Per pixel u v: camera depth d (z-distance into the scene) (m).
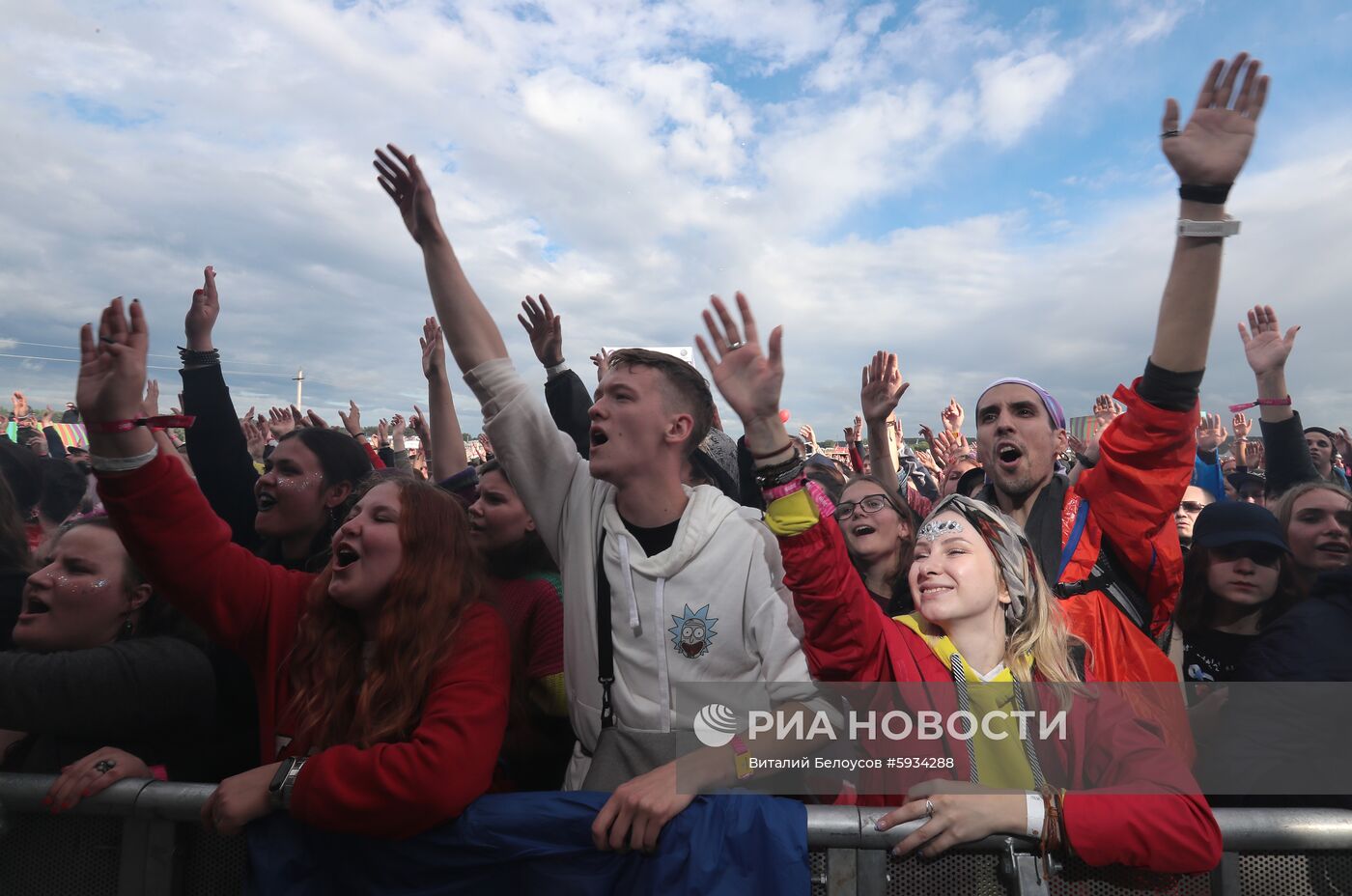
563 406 2.71
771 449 1.41
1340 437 5.43
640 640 1.46
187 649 1.70
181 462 1.50
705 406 1.61
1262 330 3.07
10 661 1.51
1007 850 1.26
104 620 1.68
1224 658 2.06
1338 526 2.00
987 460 2.23
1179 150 1.72
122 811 1.41
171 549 1.45
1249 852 1.29
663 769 1.34
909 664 1.46
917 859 1.30
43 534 3.33
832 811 1.31
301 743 1.45
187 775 1.74
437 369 3.09
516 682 1.66
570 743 1.77
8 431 6.44
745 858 1.27
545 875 1.30
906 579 2.31
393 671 1.40
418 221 1.73
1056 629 1.47
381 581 1.47
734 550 1.50
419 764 1.27
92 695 1.53
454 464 3.03
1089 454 3.29
